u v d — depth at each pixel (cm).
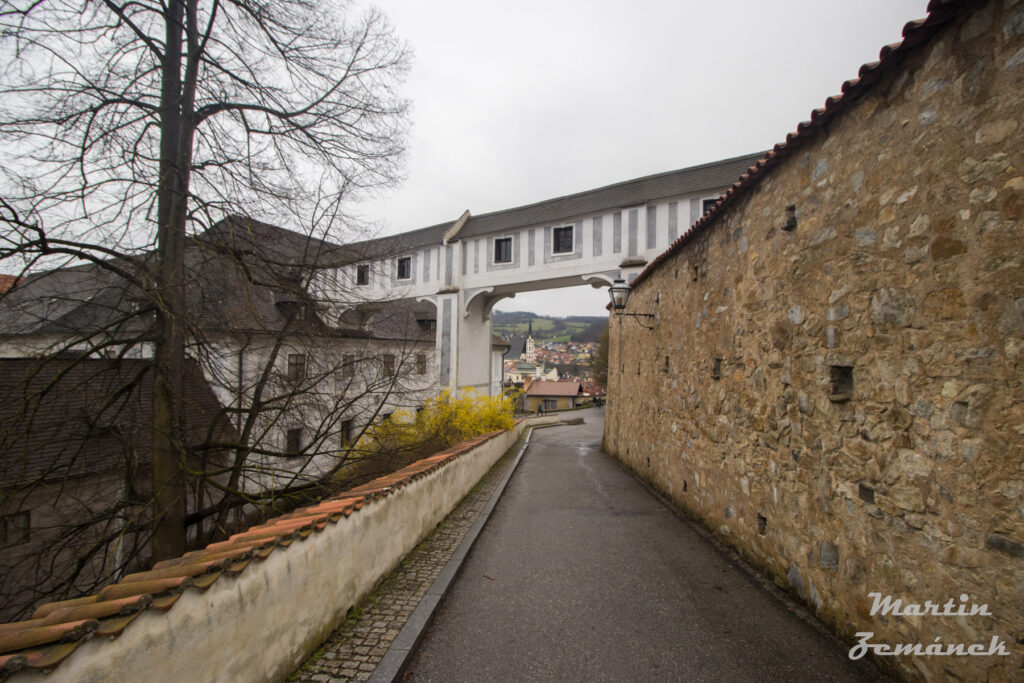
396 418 1127
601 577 483
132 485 665
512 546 583
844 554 355
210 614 229
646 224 1728
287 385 740
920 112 294
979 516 250
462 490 803
